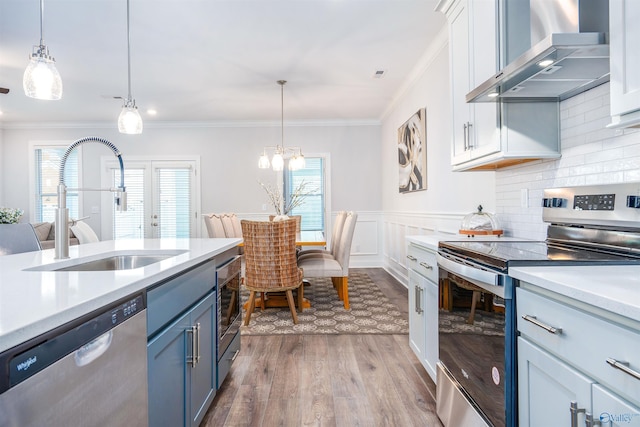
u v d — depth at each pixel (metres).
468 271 1.36
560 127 1.74
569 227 1.59
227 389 2.02
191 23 2.89
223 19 2.84
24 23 2.86
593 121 1.54
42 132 6.09
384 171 5.91
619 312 0.71
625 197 1.28
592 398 0.80
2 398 0.56
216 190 6.17
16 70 3.80
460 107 2.17
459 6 2.16
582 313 0.83
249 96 4.78
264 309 3.61
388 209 5.64
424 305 2.04
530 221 1.96
